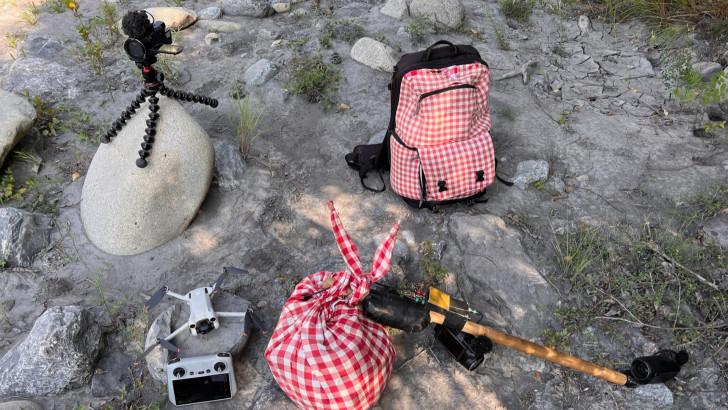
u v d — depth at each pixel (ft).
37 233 11.09
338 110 14.16
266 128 13.71
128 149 10.79
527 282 10.38
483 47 16.24
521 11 17.78
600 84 15.17
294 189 12.30
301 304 8.73
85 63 15.69
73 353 9.04
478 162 11.17
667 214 11.54
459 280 10.57
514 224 11.46
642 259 10.73
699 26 16.81
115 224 10.78
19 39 16.71
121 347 9.73
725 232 11.04
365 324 8.73
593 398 9.02
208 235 11.36
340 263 10.65
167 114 10.98
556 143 13.23
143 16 9.86
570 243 10.96
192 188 11.19
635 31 17.26
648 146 13.11
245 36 16.83
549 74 15.47
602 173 12.50
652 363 8.71
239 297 9.99
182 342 9.23
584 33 17.24
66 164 12.76
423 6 17.15
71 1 17.10
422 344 9.70
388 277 10.26
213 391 8.87
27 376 8.93
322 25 17.07
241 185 12.26
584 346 9.62
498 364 9.43
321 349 8.14
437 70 10.64
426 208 11.78
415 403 9.05
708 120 13.79
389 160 12.12
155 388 9.16
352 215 11.76
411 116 10.91
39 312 10.16
